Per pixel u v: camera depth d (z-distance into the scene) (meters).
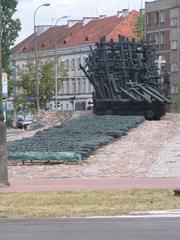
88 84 140.88
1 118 22.34
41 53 155.88
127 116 54.59
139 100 59.25
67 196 19.91
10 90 96.44
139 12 142.00
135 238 12.93
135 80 62.34
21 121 103.56
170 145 37.59
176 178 24.34
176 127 50.81
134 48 63.66
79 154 29.73
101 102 61.44
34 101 114.25
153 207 17.97
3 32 91.38
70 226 14.93
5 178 22.59
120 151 33.94
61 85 130.12
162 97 59.69
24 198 19.69
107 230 14.16
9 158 29.95
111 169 27.41
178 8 120.75
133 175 25.48
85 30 150.38
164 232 13.78
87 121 49.59
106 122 48.03
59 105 139.25
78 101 143.50
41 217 16.69
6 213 17.22
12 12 91.94
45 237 13.20
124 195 19.98
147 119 59.59
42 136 39.50
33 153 29.86
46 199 19.42
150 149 35.16
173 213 17.14
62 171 27.06
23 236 13.38
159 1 125.38
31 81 116.50
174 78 121.00
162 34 124.75
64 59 150.25
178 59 120.50
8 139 46.91
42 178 25.17
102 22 149.00
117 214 17.03
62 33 157.12
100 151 33.81
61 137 38.34
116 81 61.69
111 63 62.31
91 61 63.19
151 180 23.81
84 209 17.80
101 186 22.23
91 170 27.20
